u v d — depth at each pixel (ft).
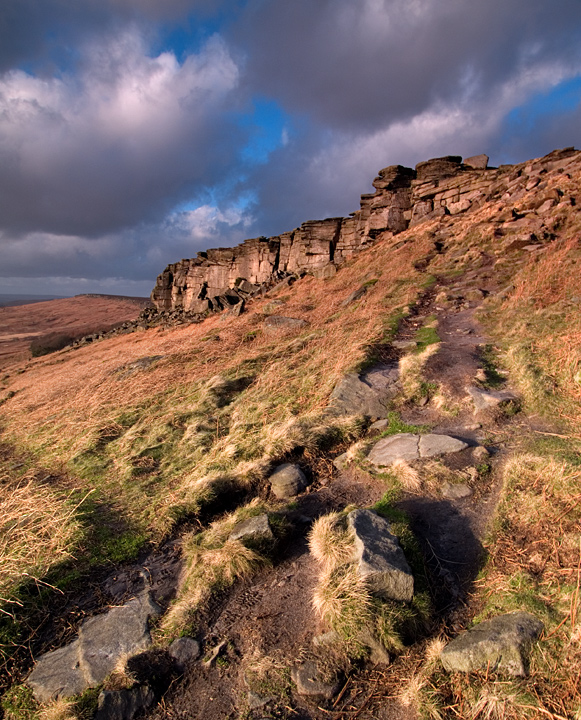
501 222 62.85
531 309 32.27
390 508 14.48
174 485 20.63
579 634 8.27
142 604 13.12
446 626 10.15
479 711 8.02
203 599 12.52
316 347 35.96
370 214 105.29
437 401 22.15
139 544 16.39
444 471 15.84
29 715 10.16
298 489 17.83
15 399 56.08
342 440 21.07
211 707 9.48
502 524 12.50
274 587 12.67
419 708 8.40
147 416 30.37
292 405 25.66
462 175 91.45
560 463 13.64
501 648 8.54
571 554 10.37
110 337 140.36
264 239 134.21
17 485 22.68
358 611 10.07
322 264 113.39
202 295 152.46
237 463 20.70
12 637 12.37
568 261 38.29
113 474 23.11
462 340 30.73
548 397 19.27
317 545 13.29
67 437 30.04
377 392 24.26
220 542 14.82
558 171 69.92
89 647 11.62
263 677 9.80
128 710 9.64
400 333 35.58
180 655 10.89
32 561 15.40
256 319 60.39
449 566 11.81
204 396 30.55
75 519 17.92
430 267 61.31
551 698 7.75
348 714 8.75
